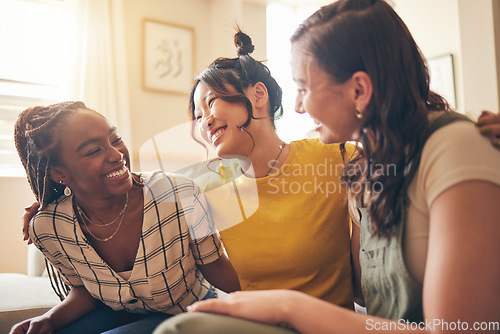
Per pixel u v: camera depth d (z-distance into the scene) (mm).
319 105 772
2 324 1560
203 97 1134
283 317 602
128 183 1079
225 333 570
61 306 1207
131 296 1158
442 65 4023
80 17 3463
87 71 3441
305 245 1070
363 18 738
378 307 833
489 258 577
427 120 725
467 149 642
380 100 727
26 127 1088
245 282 1146
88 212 1143
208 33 4277
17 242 3117
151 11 3977
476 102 3746
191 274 1205
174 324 576
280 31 4727
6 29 3385
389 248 763
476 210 597
